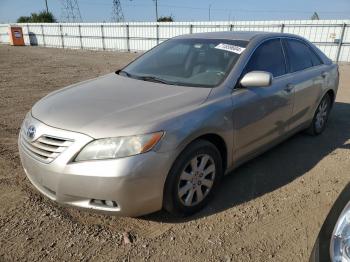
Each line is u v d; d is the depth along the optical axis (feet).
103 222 9.68
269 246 8.89
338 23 59.21
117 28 95.35
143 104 9.53
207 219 9.92
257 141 12.05
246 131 11.24
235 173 12.84
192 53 12.51
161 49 13.88
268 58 12.71
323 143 16.19
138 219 9.83
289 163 13.85
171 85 11.05
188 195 9.63
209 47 12.49
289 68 13.79
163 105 9.48
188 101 9.80
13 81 34.68
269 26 67.56
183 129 8.90
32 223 9.52
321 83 15.76
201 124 9.33
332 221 6.37
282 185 12.02
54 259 8.21
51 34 116.78
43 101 10.89
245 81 10.71
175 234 9.23
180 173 9.14
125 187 8.18
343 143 16.25
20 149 9.79
